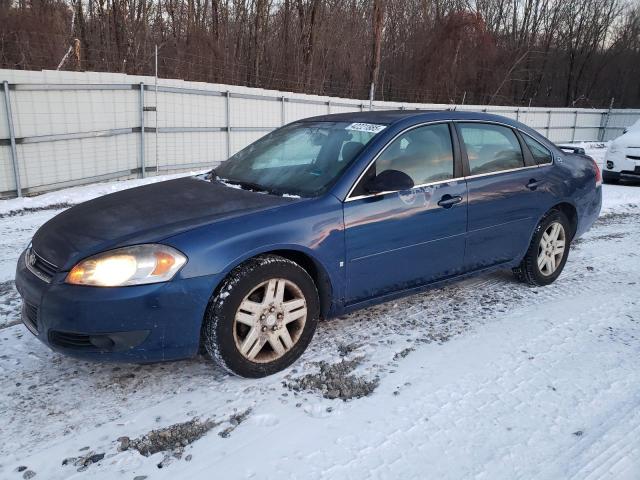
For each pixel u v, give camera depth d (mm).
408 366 3355
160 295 2783
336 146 3805
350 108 16906
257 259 3086
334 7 25406
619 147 11062
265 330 3123
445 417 2836
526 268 4668
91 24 19891
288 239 3152
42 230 3424
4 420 2768
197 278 2855
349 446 2602
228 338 2979
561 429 2750
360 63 26641
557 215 4758
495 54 32250
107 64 18672
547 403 2975
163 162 11812
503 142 4449
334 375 3211
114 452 2543
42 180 9461
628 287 4805
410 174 3760
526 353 3539
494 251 4316
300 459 2506
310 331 3336
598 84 40344
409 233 3682
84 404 2926
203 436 2672
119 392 3041
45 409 2871
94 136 10203
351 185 3477
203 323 2979
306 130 4254
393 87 30156
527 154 4602
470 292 4637
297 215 3236
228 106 13023
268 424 2768
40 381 3143
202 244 2902
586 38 38844
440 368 3338
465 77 30938
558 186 4711
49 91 9297
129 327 2770
